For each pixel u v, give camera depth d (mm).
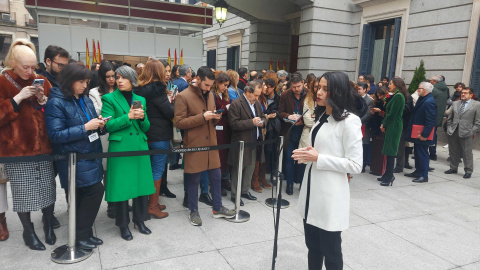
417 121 5391
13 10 33125
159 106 3441
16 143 2619
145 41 13453
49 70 3084
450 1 7898
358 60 10414
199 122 3268
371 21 9938
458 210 4246
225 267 2711
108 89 3619
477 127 5590
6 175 2744
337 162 1941
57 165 2832
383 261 2932
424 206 4359
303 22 10633
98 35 12625
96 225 3426
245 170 4258
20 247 2887
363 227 3637
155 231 3328
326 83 1999
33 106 2693
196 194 3529
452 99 7477
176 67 5816
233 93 4703
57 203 3934
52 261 2684
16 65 2586
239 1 13109
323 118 2141
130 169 3004
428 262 2939
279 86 5352
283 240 3232
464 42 7672
